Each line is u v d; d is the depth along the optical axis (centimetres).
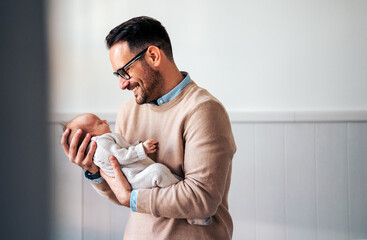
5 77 224
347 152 211
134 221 102
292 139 214
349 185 212
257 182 217
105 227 223
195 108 92
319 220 214
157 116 102
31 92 225
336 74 214
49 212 224
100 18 226
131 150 98
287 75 217
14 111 225
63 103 227
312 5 214
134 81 94
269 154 216
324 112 211
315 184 214
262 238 217
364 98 213
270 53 218
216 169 89
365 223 212
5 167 224
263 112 215
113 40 94
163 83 97
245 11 219
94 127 111
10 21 224
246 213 218
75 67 227
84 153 106
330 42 214
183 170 98
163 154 99
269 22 217
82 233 224
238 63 220
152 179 93
